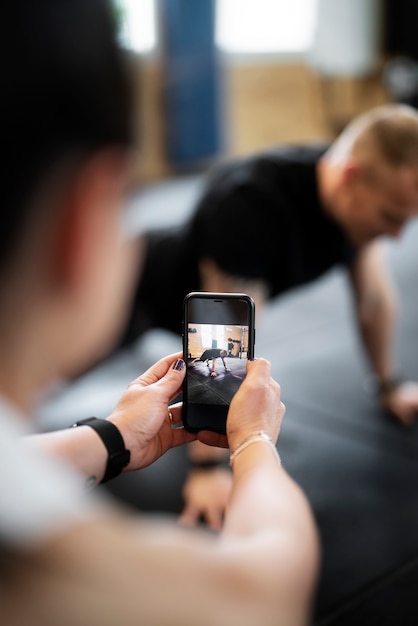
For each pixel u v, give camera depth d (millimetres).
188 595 322
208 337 687
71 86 302
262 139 6172
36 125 297
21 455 326
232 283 1484
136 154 348
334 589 1233
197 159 5691
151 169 5523
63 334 350
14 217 304
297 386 2129
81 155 312
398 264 3547
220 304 682
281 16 5957
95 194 325
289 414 1943
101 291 354
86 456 628
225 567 346
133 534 331
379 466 1669
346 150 1517
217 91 5648
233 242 1470
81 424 650
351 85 6363
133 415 658
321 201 1547
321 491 1569
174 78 5422
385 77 6285
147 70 5332
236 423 589
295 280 1584
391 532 1407
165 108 5461
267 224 1486
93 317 357
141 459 668
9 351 332
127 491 1539
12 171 299
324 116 6383
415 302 2928
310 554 417
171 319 1692
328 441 1789
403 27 6035
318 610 1178
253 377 613
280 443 1781
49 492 318
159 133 5516
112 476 653
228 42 5832
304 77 6203
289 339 2574
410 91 5953
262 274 1505
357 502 1521
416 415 1888
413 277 3324
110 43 321
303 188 1542
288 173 1546
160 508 1480
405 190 1462
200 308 687
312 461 1693
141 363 2299
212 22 5477
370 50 6152
